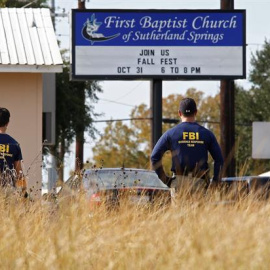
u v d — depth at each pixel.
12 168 33.47
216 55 72.81
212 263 19.36
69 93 100.69
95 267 20.50
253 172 31.34
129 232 22.41
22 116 60.28
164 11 72.44
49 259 20.53
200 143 31.20
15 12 66.75
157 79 72.50
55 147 99.75
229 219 23.69
